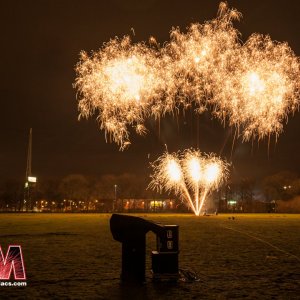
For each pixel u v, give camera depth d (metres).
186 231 32.34
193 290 11.12
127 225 11.84
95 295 10.61
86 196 124.25
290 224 41.81
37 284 12.02
